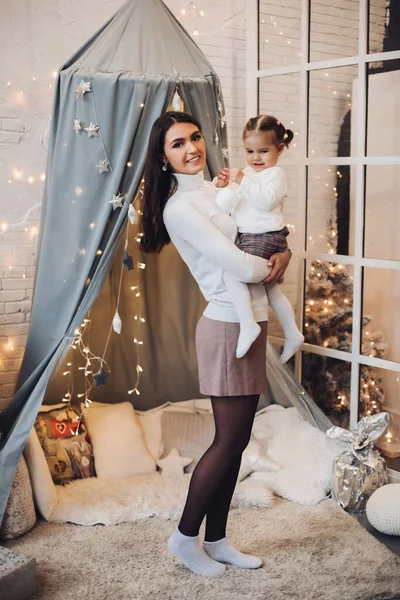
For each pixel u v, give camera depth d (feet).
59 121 8.98
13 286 10.86
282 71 11.05
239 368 7.44
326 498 9.84
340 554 8.28
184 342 11.69
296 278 11.34
